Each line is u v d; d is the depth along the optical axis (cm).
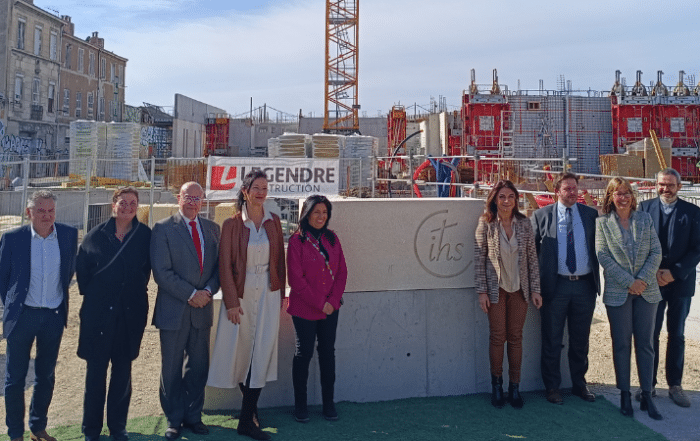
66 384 518
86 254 390
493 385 473
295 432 412
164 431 416
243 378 414
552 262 478
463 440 399
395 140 3753
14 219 1300
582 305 479
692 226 468
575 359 491
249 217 420
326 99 4319
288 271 431
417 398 494
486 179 1814
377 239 489
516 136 3538
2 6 3606
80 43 4416
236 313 404
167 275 394
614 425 429
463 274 507
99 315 386
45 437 394
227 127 5216
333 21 4316
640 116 3522
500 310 469
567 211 487
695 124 3497
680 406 471
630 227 461
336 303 426
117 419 396
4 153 3331
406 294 497
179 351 404
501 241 464
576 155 3562
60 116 4128
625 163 2264
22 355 384
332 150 2286
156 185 1783
